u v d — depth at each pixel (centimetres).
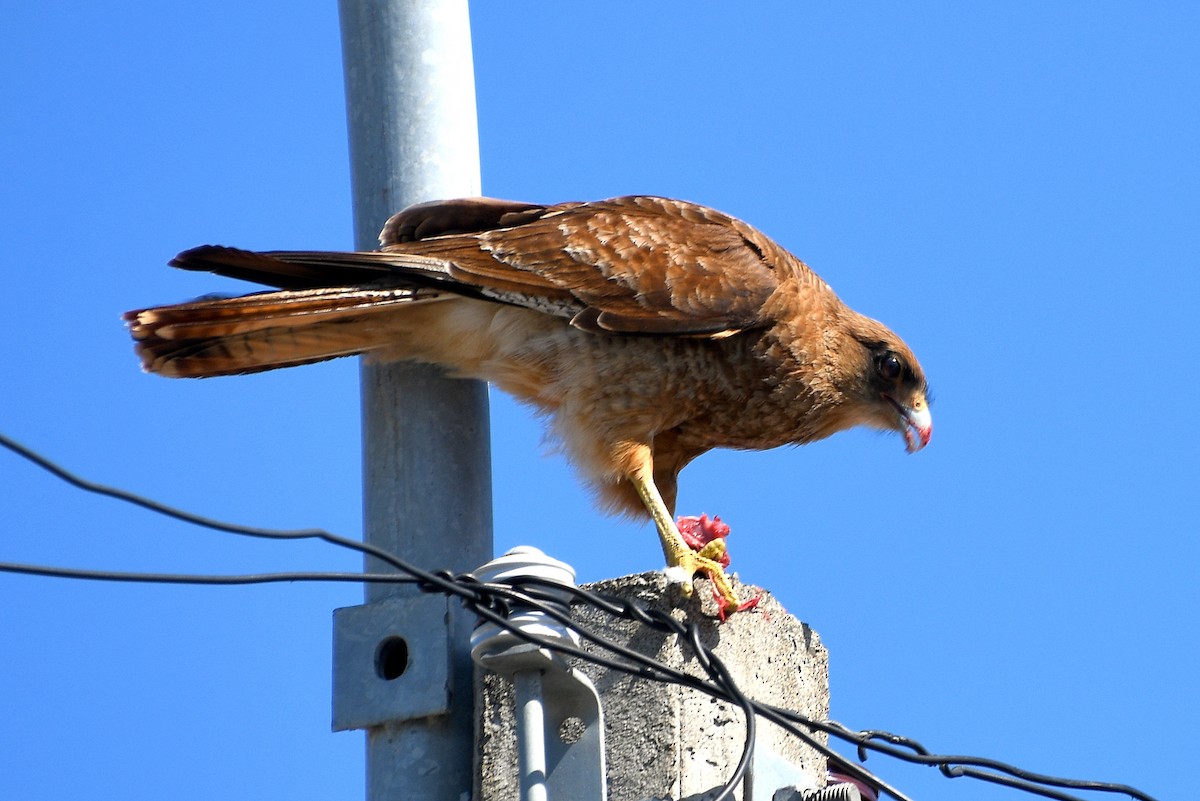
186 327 1098
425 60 1095
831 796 958
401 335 1173
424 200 1081
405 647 948
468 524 990
